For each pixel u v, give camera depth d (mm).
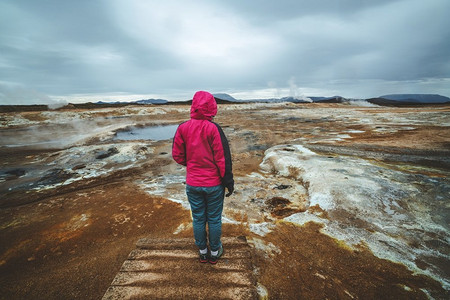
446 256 2627
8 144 11844
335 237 3064
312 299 2152
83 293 2371
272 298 2152
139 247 2818
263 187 5246
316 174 5410
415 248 2789
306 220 3531
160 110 30641
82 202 4762
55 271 2721
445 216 3418
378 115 19688
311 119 19953
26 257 3018
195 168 2076
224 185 2219
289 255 2762
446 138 9531
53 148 11008
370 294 2189
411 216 3477
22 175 6809
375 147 8453
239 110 33938
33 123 20375
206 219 2328
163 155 9023
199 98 1960
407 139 9750
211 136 1941
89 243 3287
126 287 2197
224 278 2287
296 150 8320
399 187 4430
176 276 2316
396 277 2361
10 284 2539
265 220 3791
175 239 2949
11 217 4184
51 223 3900
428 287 2219
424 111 22156
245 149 9898
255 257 2695
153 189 5398
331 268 2535
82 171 7094
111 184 5891
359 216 3549
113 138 13578
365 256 2684
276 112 28578
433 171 5438
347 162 6320
